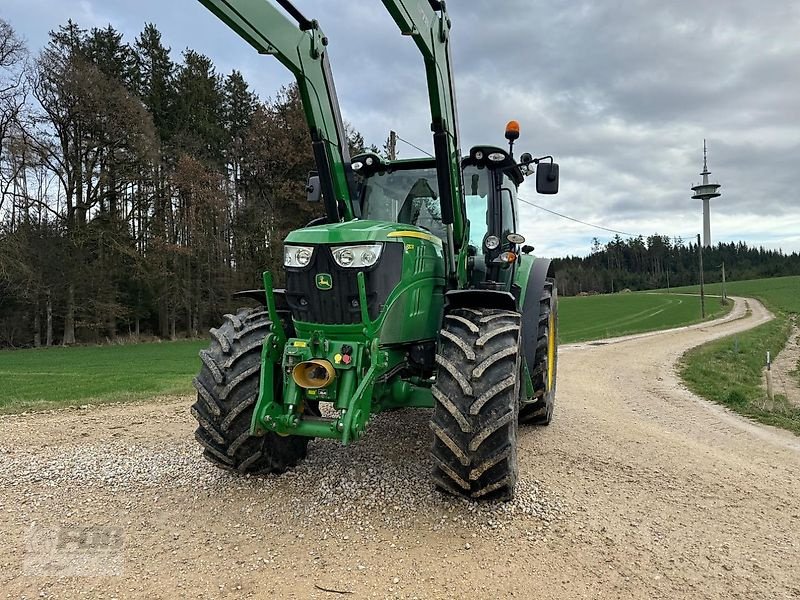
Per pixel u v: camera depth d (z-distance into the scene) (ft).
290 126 109.70
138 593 8.91
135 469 14.67
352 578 9.35
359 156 16.89
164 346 93.50
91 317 101.71
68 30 110.83
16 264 92.17
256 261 112.57
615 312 164.55
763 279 358.23
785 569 10.11
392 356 12.40
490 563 9.87
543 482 14.01
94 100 97.19
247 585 9.14
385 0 10.03
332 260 11.18
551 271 21.56
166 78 119.14
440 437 11.12
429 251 13.46
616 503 12.93
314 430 11.25
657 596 9.07
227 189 113.19
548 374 19.58
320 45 13.20
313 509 11.88
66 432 19.58
